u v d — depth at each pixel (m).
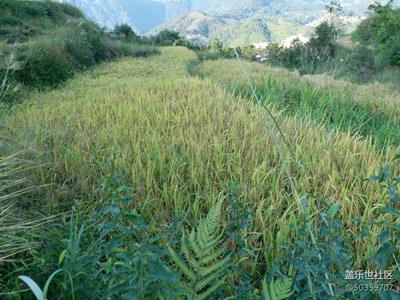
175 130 5.73
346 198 3.43
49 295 2.60
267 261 2.89
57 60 12.38
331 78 12.44
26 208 3.77
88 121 6.25
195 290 1.58
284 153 4.74
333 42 26.02
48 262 2.67
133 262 2.04
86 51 15.74
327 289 2.05
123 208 2.79
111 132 5.62
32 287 1.70
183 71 13.67
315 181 3.97
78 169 4.41
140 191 3.86
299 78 12.37
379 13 23.50
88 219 3.08
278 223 3.31
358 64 22.95
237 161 4.57
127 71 13.89
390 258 2.84
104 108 7.18
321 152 4.80
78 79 12.15
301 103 7.97
